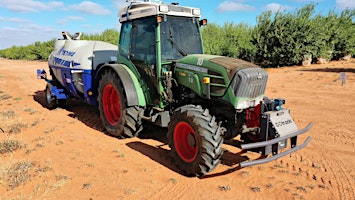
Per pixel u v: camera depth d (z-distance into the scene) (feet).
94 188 13.42
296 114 24.99
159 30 17.07
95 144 18.67
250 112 15.19
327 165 15.64
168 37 17.65
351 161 16.07
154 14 16.99
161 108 17.81
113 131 19.88
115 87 19.11
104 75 20.44
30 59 119.65
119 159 16.47
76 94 25.35
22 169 15.01
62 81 26.48
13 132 20.70
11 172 14.70
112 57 24.06
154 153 17.44
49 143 18.80
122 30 20.39
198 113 14.06
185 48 18.43
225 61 15.20
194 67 15.90
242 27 73.31
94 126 22.72
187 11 18.43
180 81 16.87
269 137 14.20
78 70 23.47
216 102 15.74
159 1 19.11
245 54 65.77
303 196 12.65
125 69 19.24
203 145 13.53
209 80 15.06
